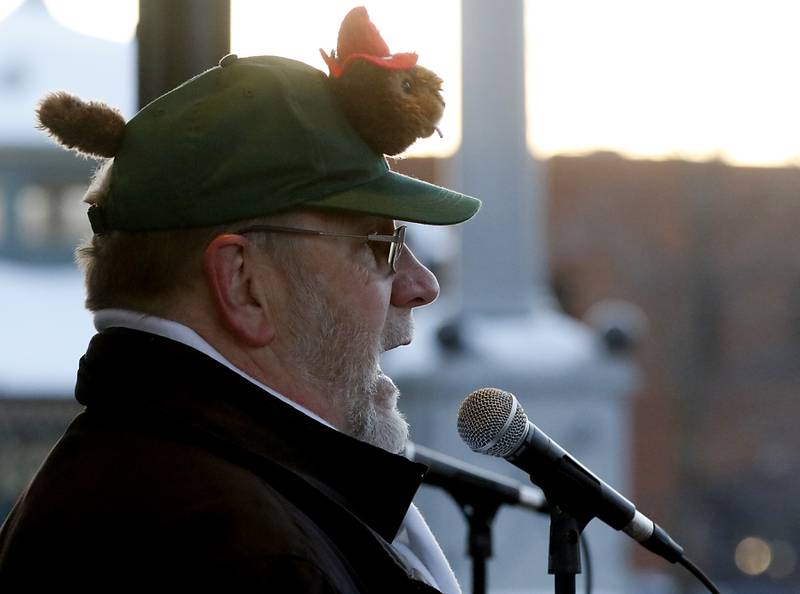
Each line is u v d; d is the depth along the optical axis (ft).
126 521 16.61
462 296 79.97
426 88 19.33
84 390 18.38
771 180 173.37
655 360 173.88
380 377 20.02
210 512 16.24
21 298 113.09
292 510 16.84
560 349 75.46
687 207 173.78
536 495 28.63
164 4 29.27
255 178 18.29
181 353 17.85
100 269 18.62
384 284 19.34
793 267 173.37
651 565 162.91
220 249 18.16
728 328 176.04
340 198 18.69
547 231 175.94
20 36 123.44
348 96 19.08
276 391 18.56
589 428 75.15
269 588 15.56
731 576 177.17
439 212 19.13
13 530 17.75
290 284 18.57
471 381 72.95
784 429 176.96
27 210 122.52
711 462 176.45
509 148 80.94
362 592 16.99
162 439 17.35
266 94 18.70
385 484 18.11
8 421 101.91
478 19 80.64
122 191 18.43
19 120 121.60
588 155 176.65
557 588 21.36
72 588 16.58
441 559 21.54
